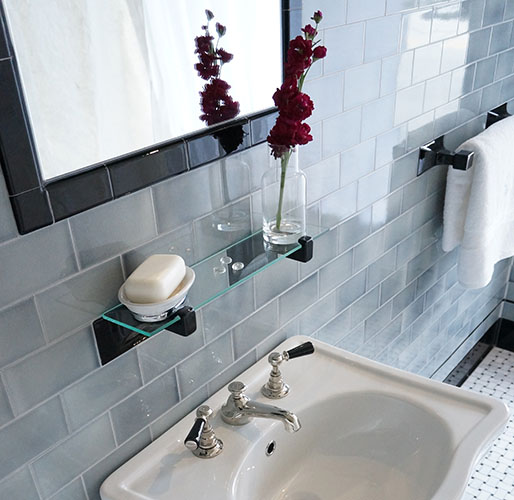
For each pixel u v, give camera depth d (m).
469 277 1.82
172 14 0.88
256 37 1.02
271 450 1.12
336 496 1.13
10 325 0.80
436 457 1.07
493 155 1.69
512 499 1.87
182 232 1.02
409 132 1.57
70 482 0.96
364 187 1.46
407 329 1.93
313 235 1.17
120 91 0.83
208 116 0.98
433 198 1.82
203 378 1.16
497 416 1.09
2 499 0.86
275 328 1.31
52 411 0.89
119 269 0.93
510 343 2.68
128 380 1.00
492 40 1.81
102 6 0.79
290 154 1.04
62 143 0.78
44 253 0.82
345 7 1.20
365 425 1.20
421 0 1.42
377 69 1.36
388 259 1.68
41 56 0.73
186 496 0.97
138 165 0.88
